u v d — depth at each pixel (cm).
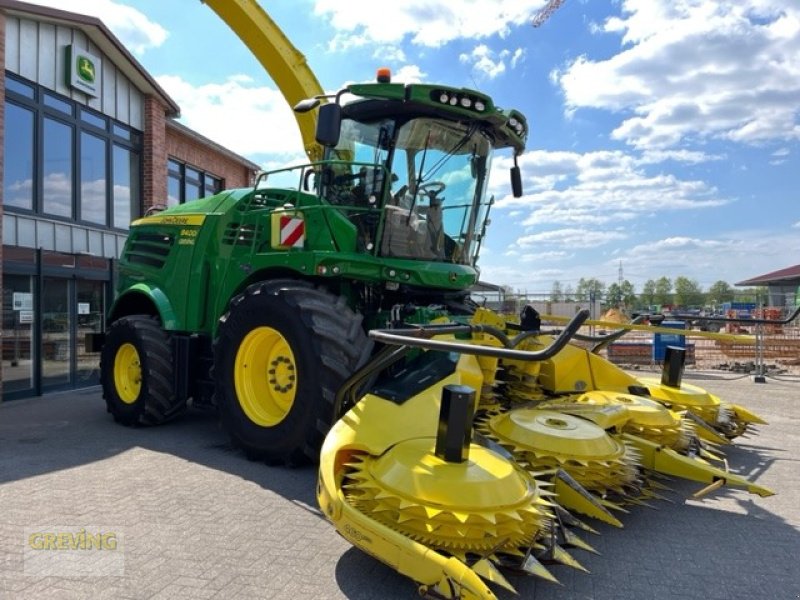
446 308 604
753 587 315
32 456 551
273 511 408
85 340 798
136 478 480
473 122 559
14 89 928
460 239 608
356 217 546
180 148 1376
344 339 469
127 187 1191
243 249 605
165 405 659
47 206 991
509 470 307
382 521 296
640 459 411
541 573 279
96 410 814
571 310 2075
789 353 1527
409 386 373
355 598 297
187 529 378
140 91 1212
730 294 2309
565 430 388
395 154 541
